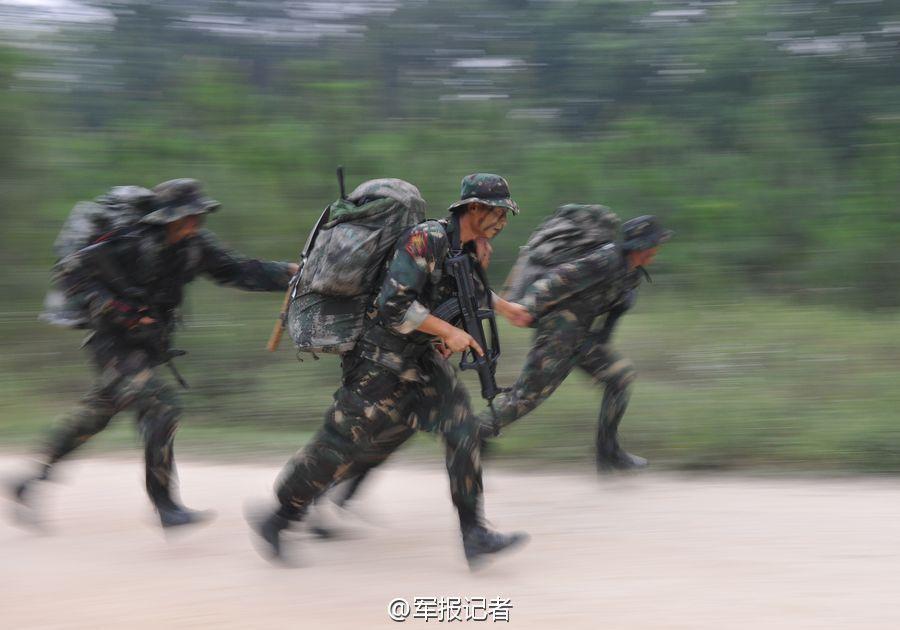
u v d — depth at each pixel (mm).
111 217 5613
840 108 15773
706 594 4598
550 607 4469
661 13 17125
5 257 12531
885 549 5230
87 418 5793
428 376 4961
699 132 15930
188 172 13977
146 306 5676
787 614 4332
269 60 17500
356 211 4793
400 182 4934
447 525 5891
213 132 15039
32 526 5840
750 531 5613
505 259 13641
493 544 4891
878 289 13023
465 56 17297
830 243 13492
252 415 9227
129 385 5613
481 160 14977
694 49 16562
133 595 4723
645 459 7238
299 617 4398
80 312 5773
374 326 4887
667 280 13367
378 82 16797
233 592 4742
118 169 14148
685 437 7645
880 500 6230
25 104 14336
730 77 16375
